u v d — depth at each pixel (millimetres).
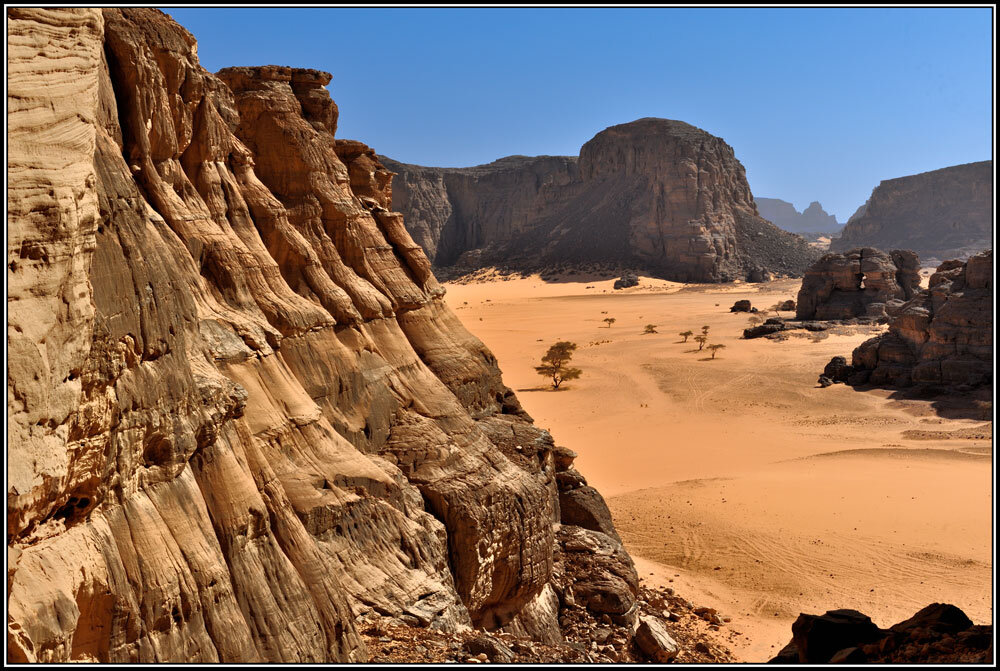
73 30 8195
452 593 16656
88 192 8430
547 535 20828
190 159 18797
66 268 7980
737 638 22188
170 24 17469
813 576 27047
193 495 10906
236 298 18016
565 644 18797
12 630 7492
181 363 11133
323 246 22781
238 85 23109
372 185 27328
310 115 25109
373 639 13898
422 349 25047
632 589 22109
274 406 16609
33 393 7547
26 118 7461
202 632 10219
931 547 29016
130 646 9359
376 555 15992
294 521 13164
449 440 20625
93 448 9078
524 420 27859
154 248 11328
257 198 20797
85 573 8773
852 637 12852
